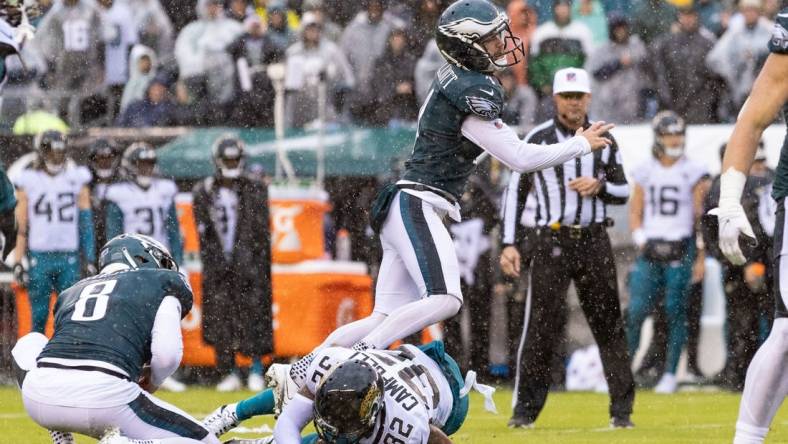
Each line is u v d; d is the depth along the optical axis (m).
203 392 37.94
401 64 45.91
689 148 38.97
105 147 38.84
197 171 41.94
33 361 19.48
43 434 27.00
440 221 23.02
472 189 39.03
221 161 38.22
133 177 38.75
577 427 29.11
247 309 38.47
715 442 26.00
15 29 23.80
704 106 46.75
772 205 37.53
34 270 38.34
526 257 29.83
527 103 44.94
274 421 28.11
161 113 46.09
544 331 28.81
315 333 39.94
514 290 38.78
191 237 40.62
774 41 18.00
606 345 29.02
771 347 17.83
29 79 48.16
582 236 28.66
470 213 39.06
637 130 39.88
